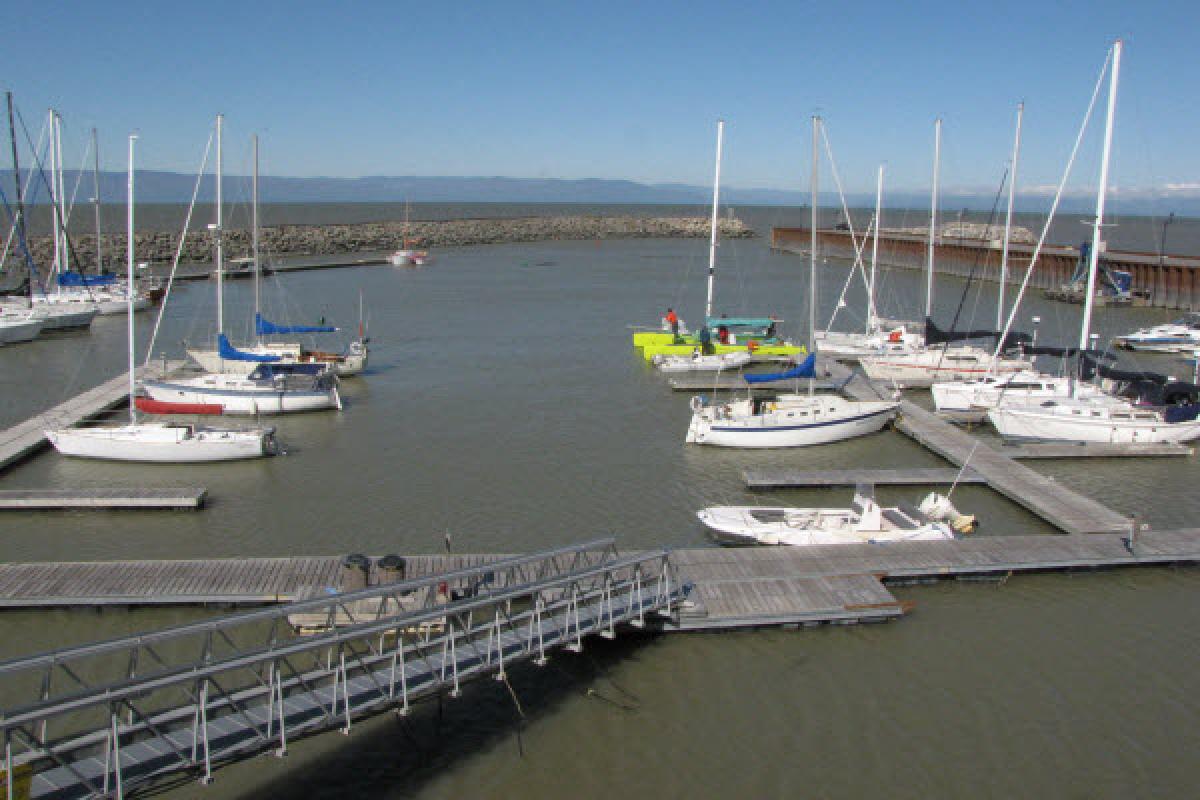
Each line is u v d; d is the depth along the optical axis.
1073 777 15.62
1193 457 32.22
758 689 18.02
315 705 14.87
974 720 17.12
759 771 15.70
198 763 13.48
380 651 16.28
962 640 19.81
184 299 69.31
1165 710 17.48
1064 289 74.00
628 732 16.72
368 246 119.81
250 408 36.22
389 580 19.77
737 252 129.00
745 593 20.70
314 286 80.38
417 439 33.62
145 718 13.77
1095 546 23.36
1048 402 34.44
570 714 17.23
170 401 36.06
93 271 81.81
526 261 109.69
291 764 15.74
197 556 23.27
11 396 39.53
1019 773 15.70
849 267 107.38
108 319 59.28
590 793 15.16
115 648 12.69
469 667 16.50
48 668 13.41
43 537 24.27
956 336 43.78
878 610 20.20
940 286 86.56
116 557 23.16
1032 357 44.50
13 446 30.61
